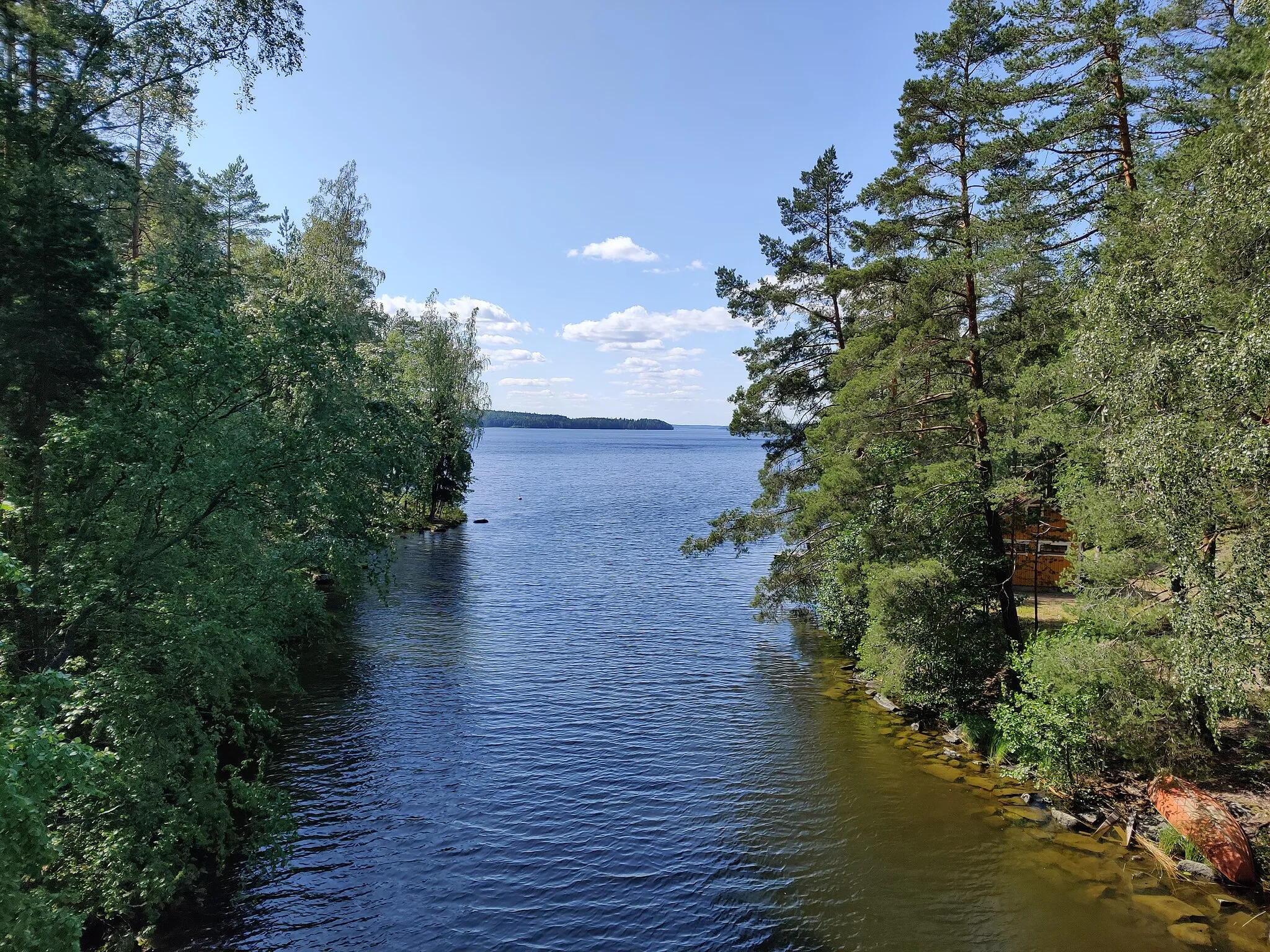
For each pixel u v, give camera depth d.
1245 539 11.38
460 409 58.81
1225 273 12.18
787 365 32.91
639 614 34.91
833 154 31.50
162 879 12.08
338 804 16.58
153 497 13.75
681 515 76.69
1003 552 21.55
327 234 35.97
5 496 13.78
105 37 16.94
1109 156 20.91
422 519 59.34
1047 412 17.59
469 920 12.61
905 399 22.03
